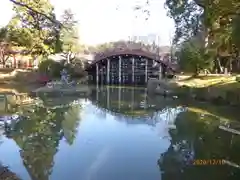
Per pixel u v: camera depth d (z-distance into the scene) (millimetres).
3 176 13711
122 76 65625
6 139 21969
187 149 19719
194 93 39344
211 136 22328
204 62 48438
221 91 34469
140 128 25844
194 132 23672
